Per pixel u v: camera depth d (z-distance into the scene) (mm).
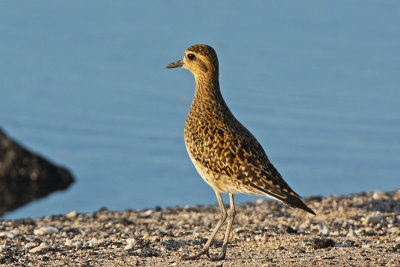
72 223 15062
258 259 10867
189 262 10805
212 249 11852
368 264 10250
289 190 10383
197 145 10953
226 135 10773
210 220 14953
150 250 11742
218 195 11078
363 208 15609
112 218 15555
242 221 14688
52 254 11609
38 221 15445
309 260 10594
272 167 10711
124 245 12320
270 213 15422
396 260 10484
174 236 13086
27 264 10914
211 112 11273
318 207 15883
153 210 16781
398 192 17375
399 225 13711
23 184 21547
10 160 21766
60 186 21141
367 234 12914
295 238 12531
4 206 19672
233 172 10547
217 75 11688
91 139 22562
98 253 11609
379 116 23047
